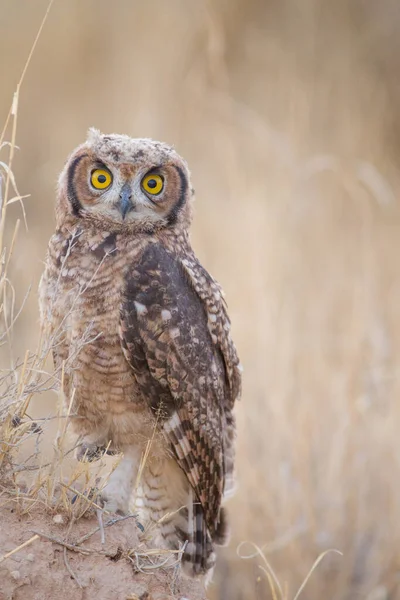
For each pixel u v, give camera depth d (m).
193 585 9.70
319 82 28.36
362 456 16.61
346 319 19.94
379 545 16.06
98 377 10.91
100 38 31.48
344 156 25.92
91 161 11.34
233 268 20.48
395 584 15.76
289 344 18.30
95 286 10.86
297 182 22.89
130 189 11.23
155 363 10.95
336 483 16.41
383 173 26.62
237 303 19.19
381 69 30.53
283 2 30.70
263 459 16.52
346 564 15.74
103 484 10.11
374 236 24.06
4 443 9.35
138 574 9.41
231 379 12.03
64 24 31.66
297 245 22.00
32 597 8.80
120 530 9.61
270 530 15.80
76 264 11.01
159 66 28.83
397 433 16.89
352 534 16.11
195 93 26.91
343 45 29.81
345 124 26.86
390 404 17.31
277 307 19.14
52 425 15.22
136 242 11.21
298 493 16.14
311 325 19.61
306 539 15.88
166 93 27.95
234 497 16.08
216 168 25.48
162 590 9.42
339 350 19.02
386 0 31.03
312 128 26.83
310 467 16.42
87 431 11.28
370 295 20.53
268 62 29.30
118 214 11.14
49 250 11.45
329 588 15.65
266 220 21.28
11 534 9.10
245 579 15.41
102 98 30.09
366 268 21.42
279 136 24.98
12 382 10.02
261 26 30.53
